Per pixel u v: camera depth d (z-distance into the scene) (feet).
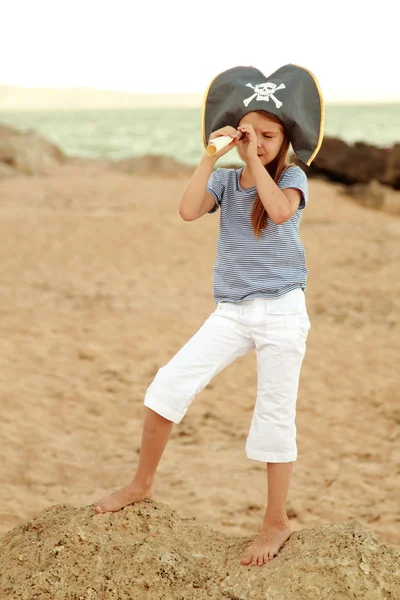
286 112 11.93
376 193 100.37
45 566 11.89
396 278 52.54
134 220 71.41
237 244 12.45
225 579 11.61
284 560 11.63
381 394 30.48
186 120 618.03
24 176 113.60
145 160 130.21
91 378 31.12
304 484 22.80
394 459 24.43
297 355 12.27
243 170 12.78
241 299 12.36
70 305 42.50
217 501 21.36
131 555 11.72
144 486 13.16
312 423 27.71
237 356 12.71
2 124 137.69
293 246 12.42
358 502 21.50
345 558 11.17
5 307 41.14
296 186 12.12
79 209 80.48
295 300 12.32
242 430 26.99
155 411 12.39
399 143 108.06
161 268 54.08
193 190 12.14
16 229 65.26
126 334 37.42
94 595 11.18
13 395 28.48
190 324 39.93
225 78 12.53
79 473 22.86
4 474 22.31
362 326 40.83
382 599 10.85
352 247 64.49
